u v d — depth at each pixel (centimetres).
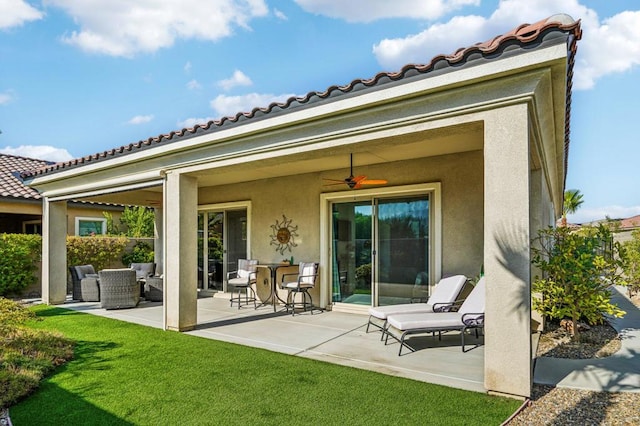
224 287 1164
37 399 412
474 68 402
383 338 652
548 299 609
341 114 515
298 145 576
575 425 343
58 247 1066
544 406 382
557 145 687
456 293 664
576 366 494
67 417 371
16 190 1336
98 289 1080
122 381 460
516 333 398
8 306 795
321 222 947
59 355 542
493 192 412
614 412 365
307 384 446
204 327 746
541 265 606
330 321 799
